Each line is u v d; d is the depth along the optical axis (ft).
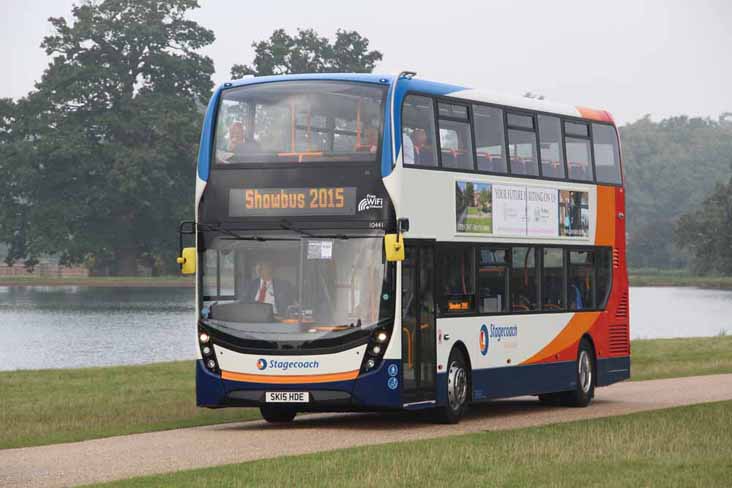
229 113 82.43
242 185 80.94
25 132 597.11
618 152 110.52
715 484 57.88
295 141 81.05
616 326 109.29
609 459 65.31
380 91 81.20
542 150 99.66
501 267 93.40
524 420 90.38
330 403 78.28
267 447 70.49
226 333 79.66
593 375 106.52
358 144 80.43
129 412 97.45
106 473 60.18
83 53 607.78
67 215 576.20
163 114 584.81
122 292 538.06
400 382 79.15
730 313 390.21
